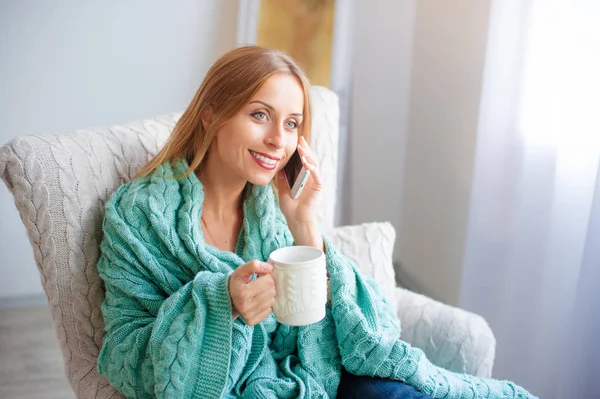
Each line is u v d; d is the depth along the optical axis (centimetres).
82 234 134
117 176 143
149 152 150
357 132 292
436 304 159
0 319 273
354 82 283
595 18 158
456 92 246
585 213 169
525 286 188
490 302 203
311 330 136
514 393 134
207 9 274
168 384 116
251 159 130
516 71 185
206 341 118
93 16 262
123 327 125
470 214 204
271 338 140
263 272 114
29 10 255
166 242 130
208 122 134
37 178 131
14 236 276
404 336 157
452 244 254
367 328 134
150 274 130
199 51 278
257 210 140
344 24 257
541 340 183
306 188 140
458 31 242
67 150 136
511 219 194
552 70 175
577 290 164
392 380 133
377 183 300
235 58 131
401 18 281
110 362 125
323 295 114
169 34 273
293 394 130
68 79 266
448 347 150
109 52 268
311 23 260
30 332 264
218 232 142
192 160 140
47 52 261
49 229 131
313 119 171
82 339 135
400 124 293
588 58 161
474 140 233
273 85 128
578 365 166
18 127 266
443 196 260
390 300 159
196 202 134
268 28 260
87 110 272
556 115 175
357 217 304
